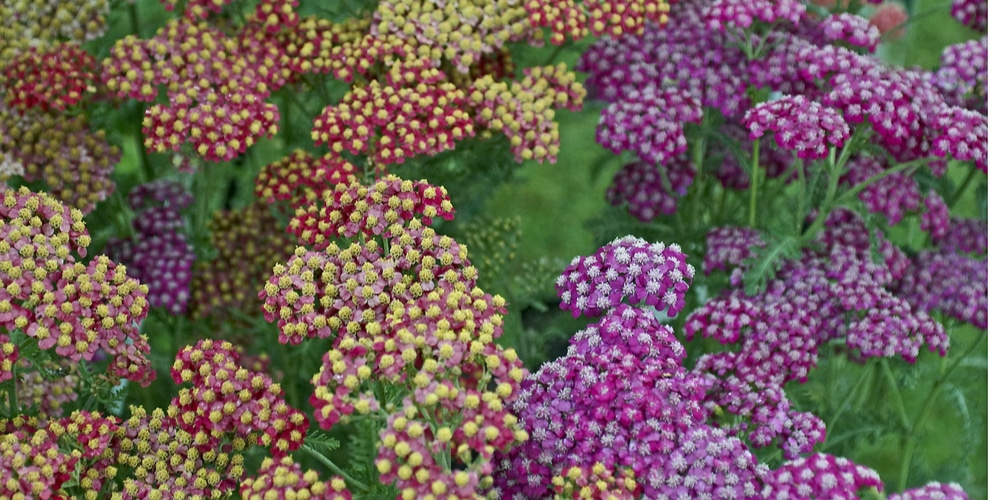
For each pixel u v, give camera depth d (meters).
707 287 1.39
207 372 1.17
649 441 1.17
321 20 1.34
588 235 1.67
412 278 1.20
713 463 1.17
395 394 1.18
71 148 1.30
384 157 1.27
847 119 1.29
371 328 1.17
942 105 1.29
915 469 1.35
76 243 1.20
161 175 1.44
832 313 1.29
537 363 1.42
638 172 1.38
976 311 1.33
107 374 1.22
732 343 1.29
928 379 1.38
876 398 1.40
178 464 1.17
